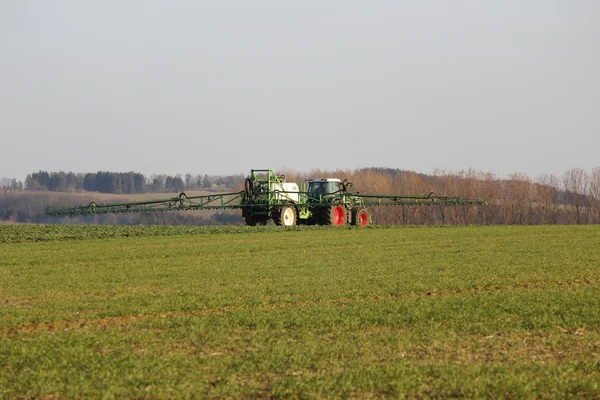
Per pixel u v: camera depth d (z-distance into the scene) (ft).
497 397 79.05
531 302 134.51
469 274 178.70
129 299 146.92
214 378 87.45
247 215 376.89
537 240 280.92
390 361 93.76
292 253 238.68
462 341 104.63
